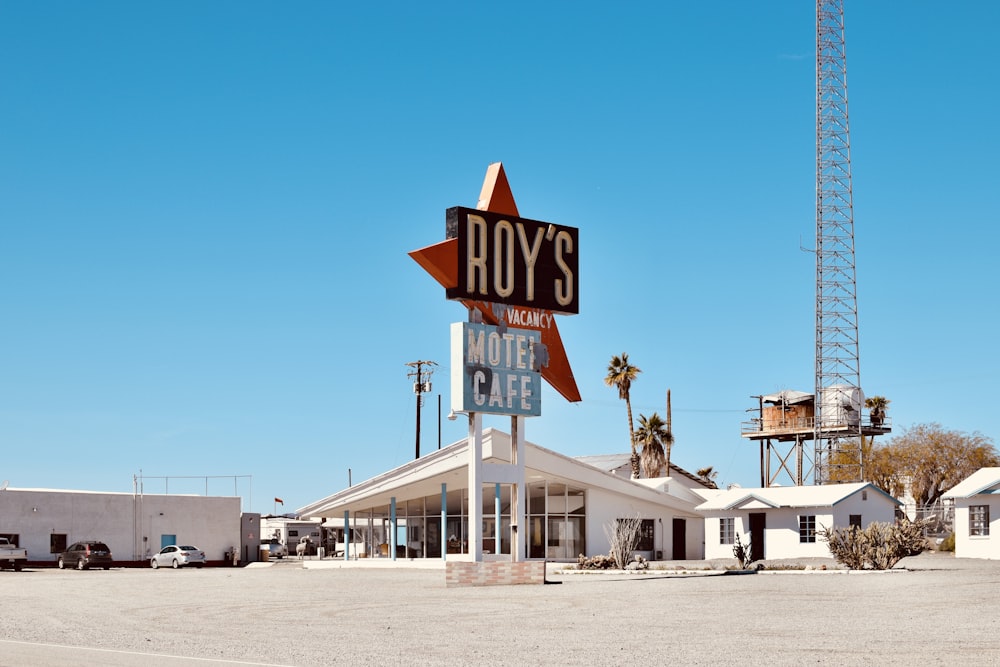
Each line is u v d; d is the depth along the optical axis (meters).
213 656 15.30
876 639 16.33
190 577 46.44
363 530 74.94
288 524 105.00
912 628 17.84
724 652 15.11
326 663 14.40
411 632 18.84
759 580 34.31
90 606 26.59
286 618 22.33
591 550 57.59
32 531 67.25
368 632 18.94
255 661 14.67
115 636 18.50
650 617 21.02
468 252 34.44
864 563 39.59
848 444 83.81
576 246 37.34
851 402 72.25
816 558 54.66
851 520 57.12
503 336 35.31
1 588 36.69
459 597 28.66
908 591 26.84
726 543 60.50
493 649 15.97
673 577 38.06
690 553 63.62
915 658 14.10
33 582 41.69
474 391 34.34
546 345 37.03
